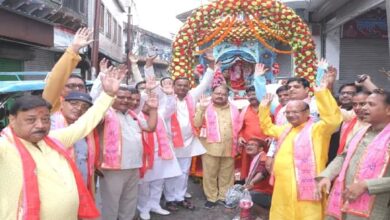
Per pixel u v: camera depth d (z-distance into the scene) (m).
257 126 6.01
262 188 5.23
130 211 4.73
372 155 3.01
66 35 13.19
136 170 4.64
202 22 7.98
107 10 23.08
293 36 8.02
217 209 5.92
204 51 9.09
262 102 4.56
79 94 3.45
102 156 4.29
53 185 2.41
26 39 9.87
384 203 3.02
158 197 5.65
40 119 2.43
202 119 5.88
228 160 6.09
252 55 11.14
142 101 5.09
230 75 11.69
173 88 5.77
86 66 15.38
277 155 4.13
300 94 4.87
